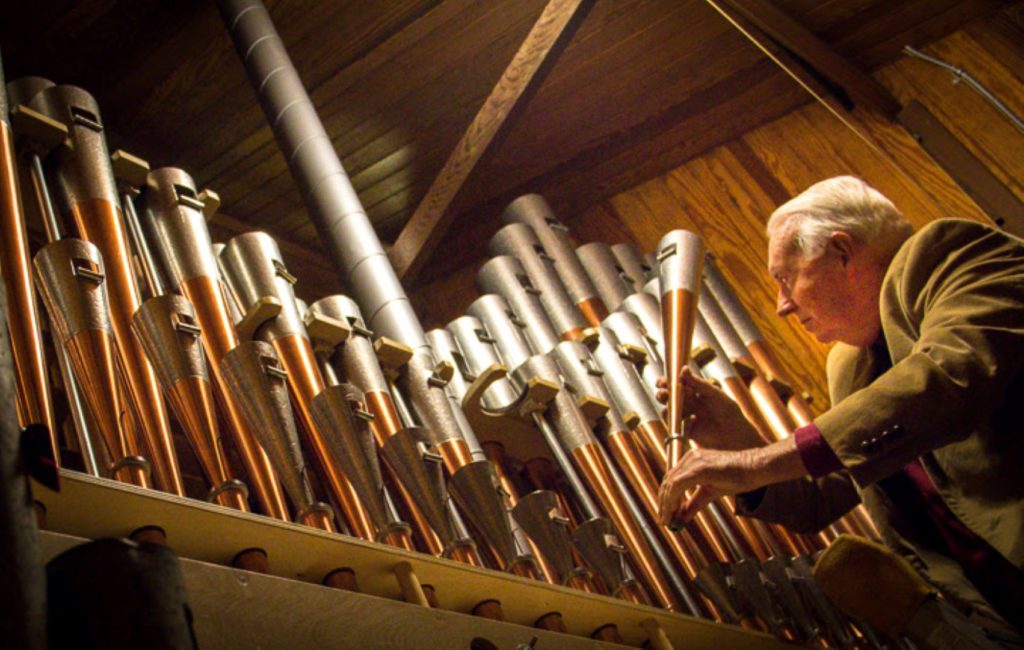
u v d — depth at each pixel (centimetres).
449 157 490
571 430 314
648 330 403
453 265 538
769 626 282
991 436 224
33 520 78
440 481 240
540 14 450
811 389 456
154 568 85
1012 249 229
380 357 287
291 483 209
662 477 329
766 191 502
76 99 267
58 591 81
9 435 79
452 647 173
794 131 509
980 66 479
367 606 163
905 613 228
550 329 399
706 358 392
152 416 202
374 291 349
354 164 496
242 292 271
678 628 239
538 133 509
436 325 529
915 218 471
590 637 227
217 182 477
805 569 304
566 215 539
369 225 373
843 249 272
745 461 234
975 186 456
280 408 217
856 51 497
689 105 515
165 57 424
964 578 254
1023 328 215
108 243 236
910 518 268
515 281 419
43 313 264
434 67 463
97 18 402
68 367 209
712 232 504
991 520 224
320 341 271
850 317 275
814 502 290
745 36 487
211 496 188
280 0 423
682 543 304
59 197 247
